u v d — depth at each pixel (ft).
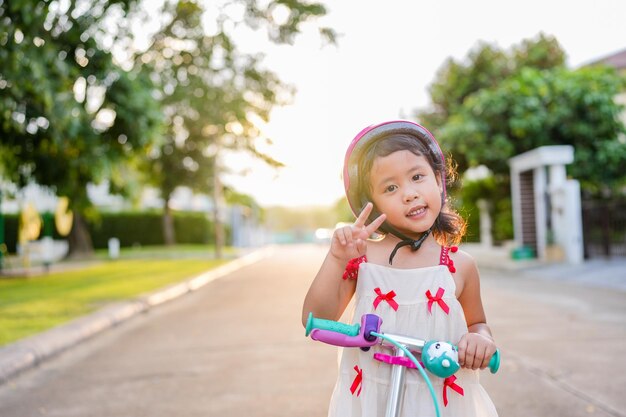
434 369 5.58
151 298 33.94
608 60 95.86
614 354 18.04
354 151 6.42
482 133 64.39
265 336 22.94
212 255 93.86
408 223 6.20
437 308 6.14
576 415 12.55
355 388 6.20
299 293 38.40
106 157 44.24
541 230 56.54
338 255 6.07
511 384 15.03
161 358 19.60
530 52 78.18
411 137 6.33
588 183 63.31
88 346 22.09
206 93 52.03
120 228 120.67
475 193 77.15
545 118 62.23
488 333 6.51
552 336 21.13
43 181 50.85
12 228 107.76
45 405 14.52
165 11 40.60
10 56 28.30
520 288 37.47
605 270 43.73
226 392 15.19
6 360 17.44
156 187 108.06
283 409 13.60
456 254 6.58
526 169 59.06
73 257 90.38
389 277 6.28
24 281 48.65
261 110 55.42
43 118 38.14
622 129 62.90
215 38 43.91
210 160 98.43
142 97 41.81
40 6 27.17
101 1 30.40
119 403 14.53
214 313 30.09
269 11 40.93
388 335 5.76
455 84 79.51
